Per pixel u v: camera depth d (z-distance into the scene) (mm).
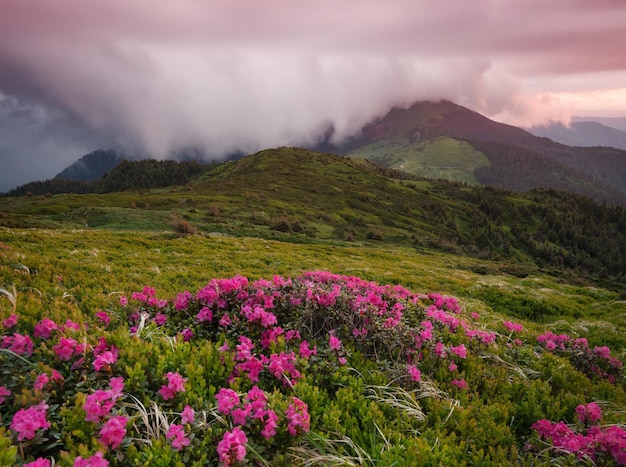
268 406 3730
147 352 4547
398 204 187000
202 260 21547
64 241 21828
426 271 35156
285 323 6375
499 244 175250
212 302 6527
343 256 41531
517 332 10352
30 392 3223
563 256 182750
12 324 4375
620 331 16578
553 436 4570
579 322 18094
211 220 78875
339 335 6305
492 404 5457
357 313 6535
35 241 20516
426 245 129000
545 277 56344
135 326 5965
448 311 10703
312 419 4266
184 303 6637
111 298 8062
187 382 4168
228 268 20812
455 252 129375
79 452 2883
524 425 5422
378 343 6324
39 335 4332
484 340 7746
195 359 4570
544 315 21219
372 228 132875
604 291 29859
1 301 5590
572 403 5863
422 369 6152
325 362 5172
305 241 78688
